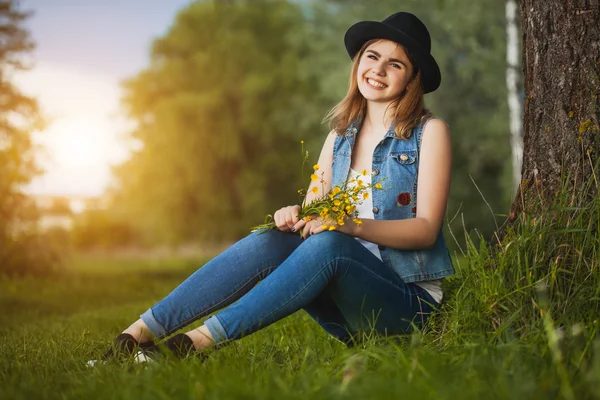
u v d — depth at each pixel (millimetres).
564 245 2566
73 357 2695
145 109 25828
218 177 25172
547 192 2842
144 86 25781
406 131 2938
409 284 2797
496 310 2465
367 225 2695
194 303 2666
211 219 24922
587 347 2064
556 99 2881
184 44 26000
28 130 12445
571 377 1907
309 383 1990
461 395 1762
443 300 2795
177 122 24688
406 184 2906
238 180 24938
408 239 2730
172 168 24812
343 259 2580
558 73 2889
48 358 2688
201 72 25484
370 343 2498
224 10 26156
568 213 2678
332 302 2873
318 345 2854
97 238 28672
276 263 2738
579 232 2576
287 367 2377
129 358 2461
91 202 27281
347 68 16875
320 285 2576
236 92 25188
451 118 17016
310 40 19062
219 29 25828
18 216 12281
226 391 1897
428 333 2629
